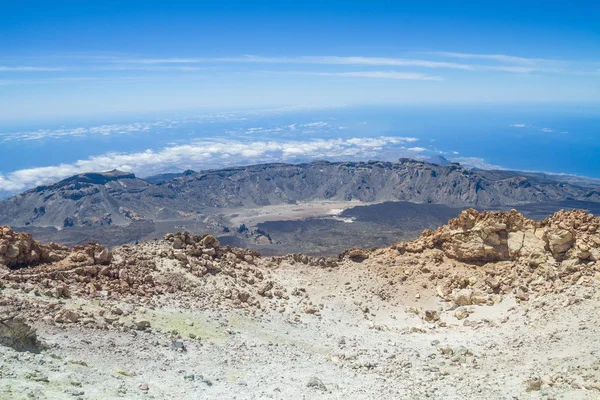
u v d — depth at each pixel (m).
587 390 32.19
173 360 34.91
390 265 69.94
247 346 42.25
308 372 37.62
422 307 61.34
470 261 67.00
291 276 68.44
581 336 41.81
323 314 58.12
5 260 46.75
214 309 50.94
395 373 39.28
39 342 30.61
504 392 34.09
